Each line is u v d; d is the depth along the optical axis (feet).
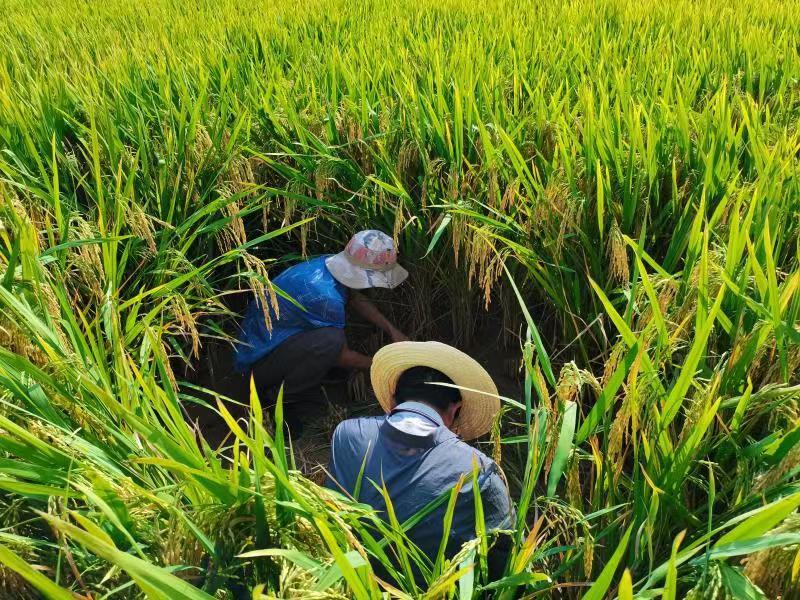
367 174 14.52
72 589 6.07
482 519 6.24
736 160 12.14
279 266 15.80
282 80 17.25
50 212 11.98
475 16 25.25
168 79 16.57
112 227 12.35
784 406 7.25
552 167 12.84
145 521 6.50
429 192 13.67
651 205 12.44
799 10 25.45
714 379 7.88
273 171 15.14
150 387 8.43
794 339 7.41
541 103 14.53
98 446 7.27
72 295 11.41
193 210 13.87
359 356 13.56
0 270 9.26
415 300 14.87
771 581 5.91
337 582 5.81
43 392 7.15
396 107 15.46
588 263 11.95
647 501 7.19
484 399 9.10
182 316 10.39
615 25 24.54
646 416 7.78
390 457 8.08
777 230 10.19
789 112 15.38
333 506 6.31
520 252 11.88
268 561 6.12
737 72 18.11
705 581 5.65
